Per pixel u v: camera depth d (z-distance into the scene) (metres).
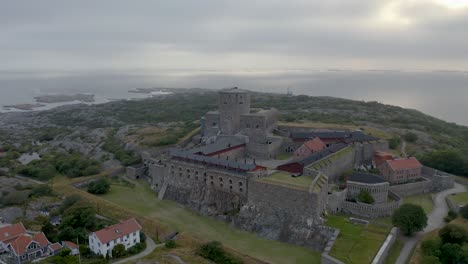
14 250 98.44
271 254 107.62
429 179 147.38
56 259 96.81
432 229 113.75
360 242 102.69
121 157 196.00
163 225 123.69
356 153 158.50
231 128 176.88
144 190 163.00
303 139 169.38
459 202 128.75
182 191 148.38
